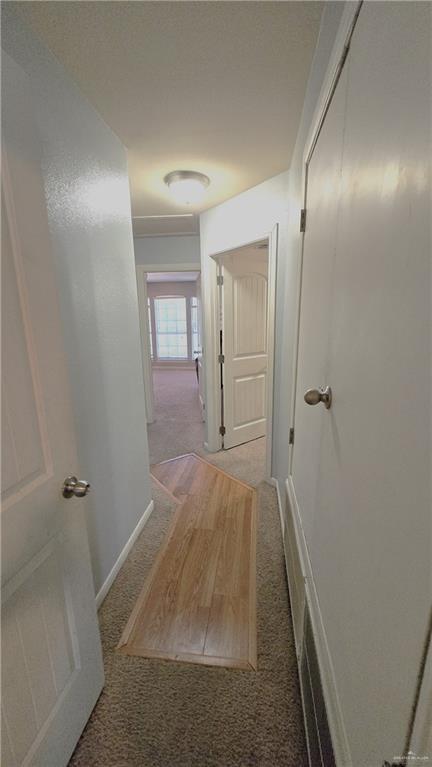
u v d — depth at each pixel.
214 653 1.24
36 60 1.04
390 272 0.49
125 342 1.75
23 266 0.73
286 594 1.51
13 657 0.71
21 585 0.73
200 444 3.41
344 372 0.74
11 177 0.70
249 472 2.76
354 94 0.69
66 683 0.90
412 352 0.41
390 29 0.50
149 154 1.80
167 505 2.28
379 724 0.47
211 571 1.66
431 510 0.36
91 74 1.21
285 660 1.21
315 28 1.04
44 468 0.81
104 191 1.51
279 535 1.94
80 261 1.31
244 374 3.25
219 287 2.91
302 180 1.42
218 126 1.56
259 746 0.96
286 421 1.92
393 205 0.48
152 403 4.14
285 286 2.07
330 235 0.91
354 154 0.68
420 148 0.39
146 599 1.49
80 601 0.96
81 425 1.32
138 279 3.84
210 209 2.73
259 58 1.15
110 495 1.58
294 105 1.40
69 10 0.96
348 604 0.65
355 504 0.64
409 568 0.40
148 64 1.17
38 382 0.78
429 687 0.35
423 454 0.38
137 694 1.10
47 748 0.81
